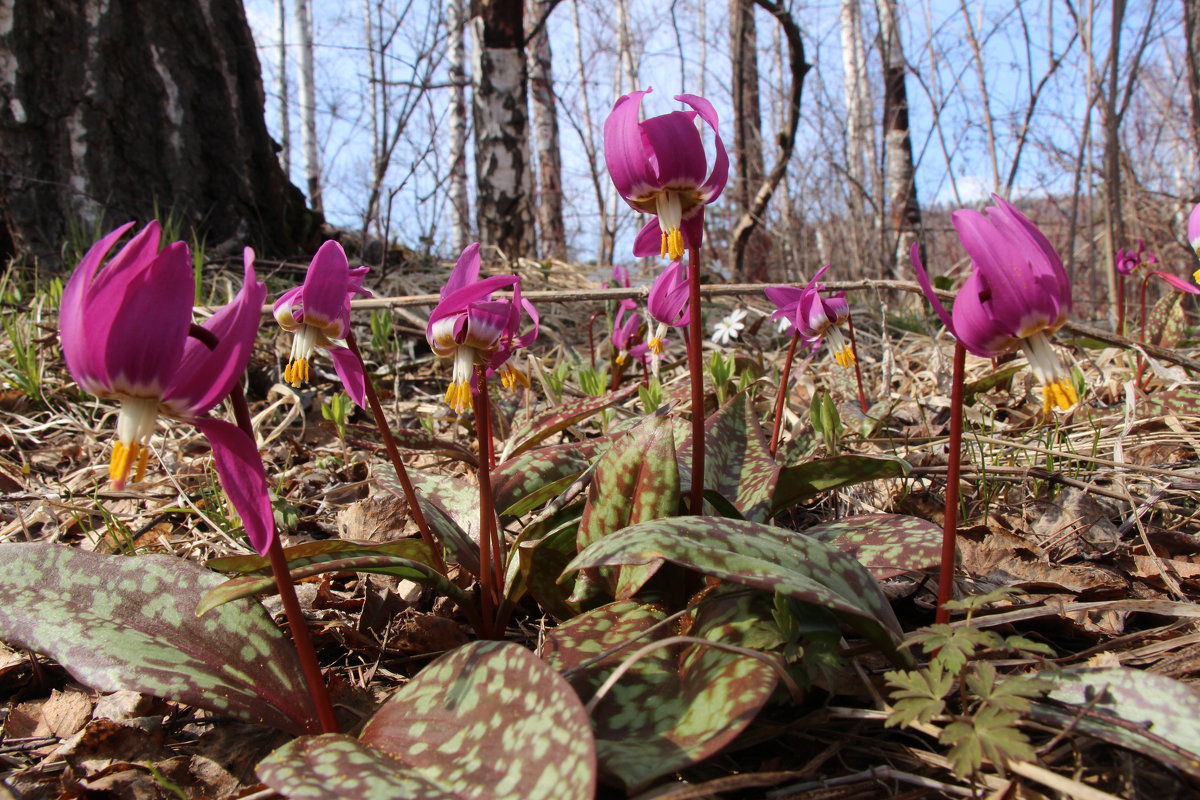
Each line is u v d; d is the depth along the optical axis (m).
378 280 1.19
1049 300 0.23
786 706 0.28
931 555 0.31
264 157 1.22
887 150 2.41
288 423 0.65
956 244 3.47
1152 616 0.35
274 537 0.25
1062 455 0.51
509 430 0.67
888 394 0.69
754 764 0.27
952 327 0.25
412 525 0.47
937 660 0.24
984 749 0.21
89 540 0.47
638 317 0.78
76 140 1.03
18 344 0.71
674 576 0.32
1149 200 2.03
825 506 0.50
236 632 0.30
